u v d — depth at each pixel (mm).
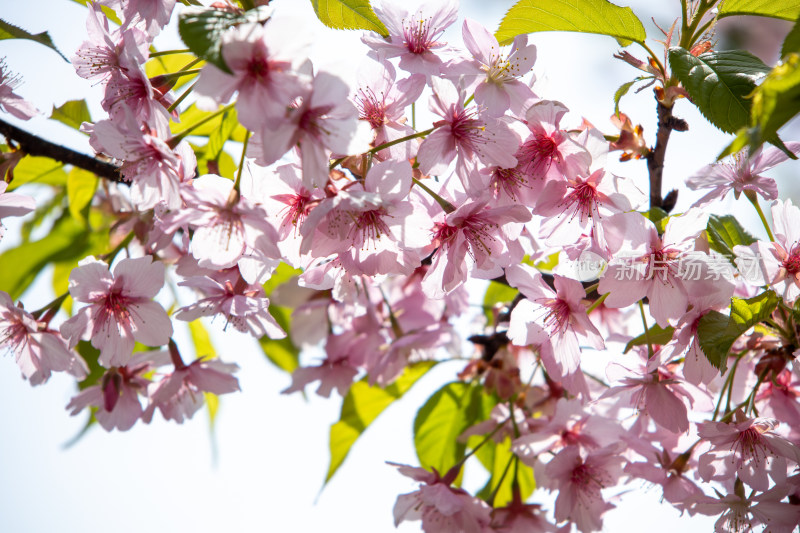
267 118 411
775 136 429
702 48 486
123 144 442
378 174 438
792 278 459
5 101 489
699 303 463
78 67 466
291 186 447
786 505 471
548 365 490
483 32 461
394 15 469
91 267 482
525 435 521
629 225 460
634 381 487
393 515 513
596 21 488
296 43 408
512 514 525
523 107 462
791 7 479
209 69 408
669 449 504
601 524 514
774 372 479
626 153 499
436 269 470
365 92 459
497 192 465
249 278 463
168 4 457
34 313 504
